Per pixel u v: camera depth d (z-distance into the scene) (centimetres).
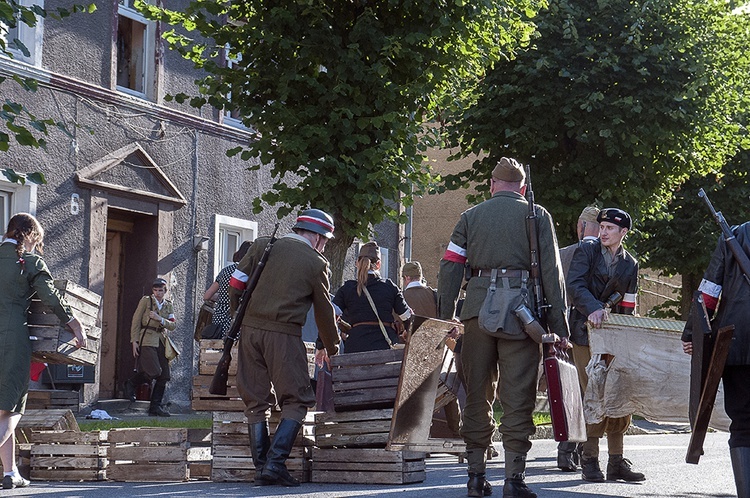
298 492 1028
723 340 743
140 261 2462
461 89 2105
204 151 2623
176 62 2561
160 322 2277
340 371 1163
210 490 1050
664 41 2748
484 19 1973
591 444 1183
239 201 2736
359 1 1917
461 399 1516
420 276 1587
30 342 1093
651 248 3938
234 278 1102
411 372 1012
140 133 2434
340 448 1155
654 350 1106
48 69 2208
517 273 919
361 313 1389
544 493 1049
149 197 2430
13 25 1284
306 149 1894
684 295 4138
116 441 1163
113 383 2408
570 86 2808
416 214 4881
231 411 1155
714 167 3055
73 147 2248
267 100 1952
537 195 2839
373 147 1884
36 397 1345
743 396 782
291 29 1889
